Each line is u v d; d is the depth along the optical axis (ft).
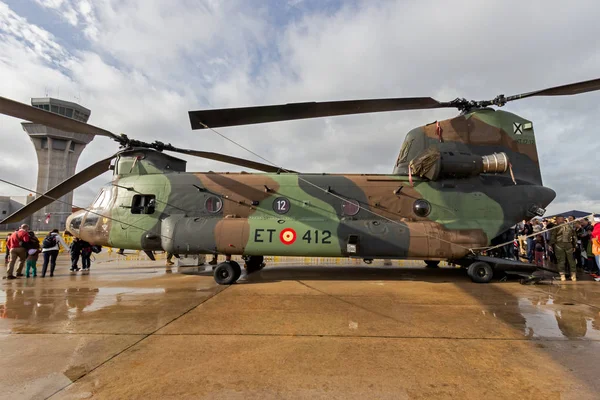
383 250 23.89
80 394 8.29
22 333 12.89
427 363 10.03
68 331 13.12
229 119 21.43
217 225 25.07
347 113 22.08
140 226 27.14
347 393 8.33
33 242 30.14
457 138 26.50
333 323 14.05
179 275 29.73
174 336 12.48
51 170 252.42
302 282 24.57
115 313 15.81
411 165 26.81
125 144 28.68
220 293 20.54
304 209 26.53
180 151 30.73
